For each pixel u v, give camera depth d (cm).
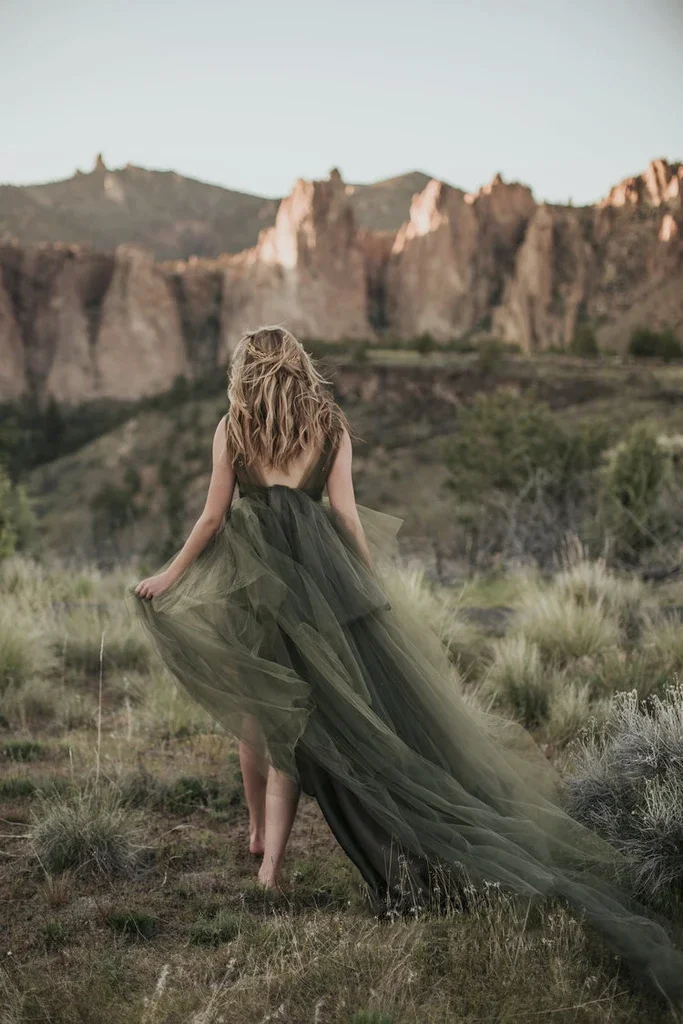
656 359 9362
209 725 505
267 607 308
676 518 1088
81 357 18088
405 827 295
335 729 307
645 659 541
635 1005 236
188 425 9962
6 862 338
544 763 365
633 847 315
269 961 256
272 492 326
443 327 19662
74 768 434
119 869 334
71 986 247
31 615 698
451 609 675
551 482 1466
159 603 327
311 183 19138
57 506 9069
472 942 260
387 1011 228
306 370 330
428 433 7225
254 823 348
